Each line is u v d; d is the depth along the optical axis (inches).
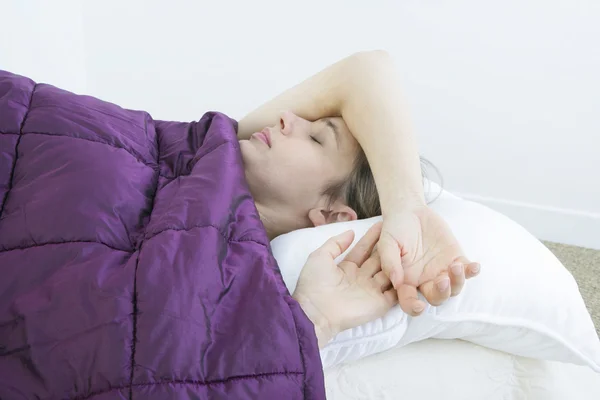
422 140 74.9
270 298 27.2
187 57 76.7
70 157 31.8
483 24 68.9
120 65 77.5
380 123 36.3
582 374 36.3
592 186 72.9
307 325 26.9
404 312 30.4
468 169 75.4
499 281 32.3
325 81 41.4
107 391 23.8
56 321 25.3
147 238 29.1
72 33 74.1
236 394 24.5
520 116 71.5
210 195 31.0
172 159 38.3
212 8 74.0
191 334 25.2
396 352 33.9
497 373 34.2
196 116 79.9
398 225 31.6
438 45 70.9
